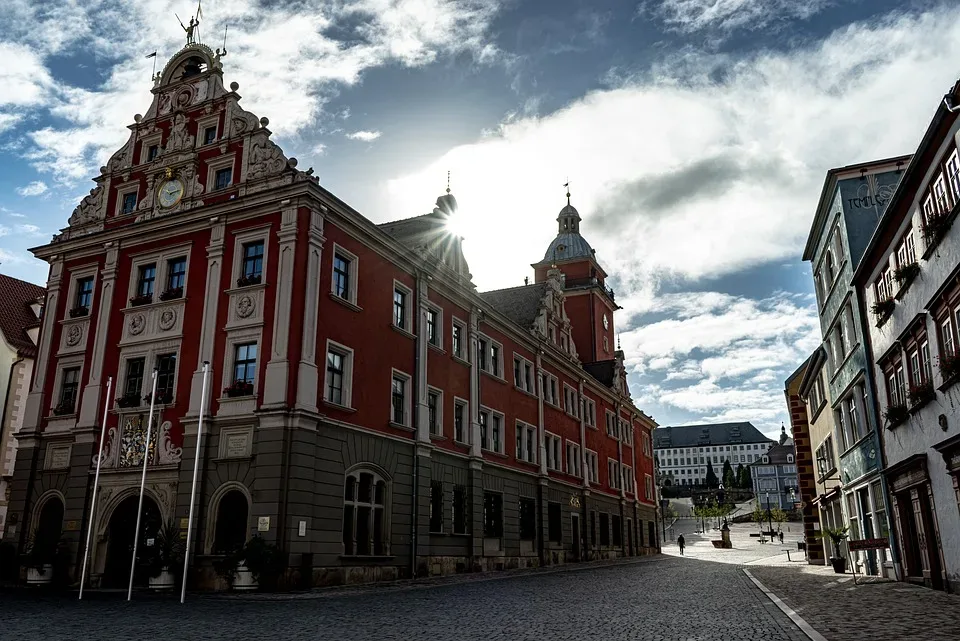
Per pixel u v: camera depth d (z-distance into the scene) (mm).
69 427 30047
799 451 43000
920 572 22938
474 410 37281
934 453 19953
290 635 12945
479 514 36156
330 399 27344
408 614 16250
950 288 18031
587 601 19203
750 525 129750
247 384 26062
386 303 31359
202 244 29328
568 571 35969
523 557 40250
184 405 27469
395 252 32125
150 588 24516
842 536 31938
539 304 50250
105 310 30547
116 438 28422
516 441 42125
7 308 42656
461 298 37844
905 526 23484
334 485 26422
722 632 12844
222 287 28109
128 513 27891
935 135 18328
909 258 21359
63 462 29672
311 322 26578
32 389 31359
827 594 19906
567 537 47281
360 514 28141
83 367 30641
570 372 52312
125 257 31125
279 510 24297
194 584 24828
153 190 32031
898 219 21844
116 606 18531
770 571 33594
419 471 31578
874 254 24312
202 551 25219
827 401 34500
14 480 30344
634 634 12727
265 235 27812
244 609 17641
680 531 124000
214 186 30734
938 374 19203
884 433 24922
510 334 43281
